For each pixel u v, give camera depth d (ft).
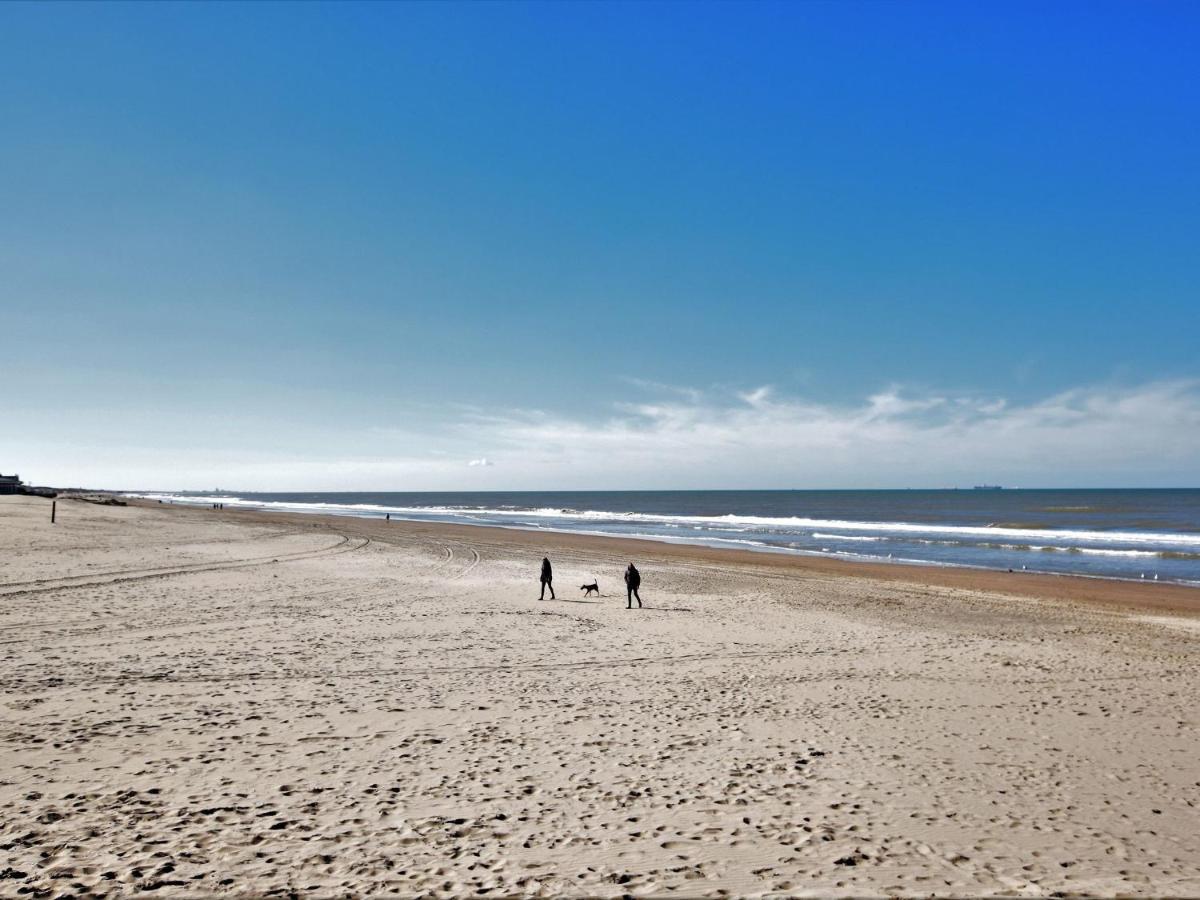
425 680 39.24
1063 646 54.08
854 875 18.49
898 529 220.02
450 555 123.85
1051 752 29.63
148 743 27.66
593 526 241.55
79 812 21.25
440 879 17.70
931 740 30.68
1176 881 18.76
